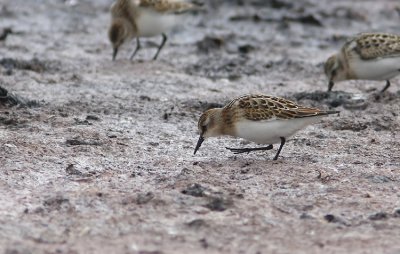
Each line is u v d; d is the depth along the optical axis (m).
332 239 9.30
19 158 12.03
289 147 13.19
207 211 10.05
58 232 9.35
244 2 27.03
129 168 11.88
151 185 11.00
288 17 24.91
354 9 26.69
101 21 24.75
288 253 8.87
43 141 12.93
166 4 19.80
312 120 12.01
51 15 25.09
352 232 9.52
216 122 12.19
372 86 17.98
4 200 10.34
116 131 13.87
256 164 12.09
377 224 9.77
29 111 14.73
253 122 11.88
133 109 15.39
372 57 16.41
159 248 8.92
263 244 9.12
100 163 12.08
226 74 18.75
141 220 9.73
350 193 10.81
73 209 10.02
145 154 12.66
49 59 19.44
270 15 25.50
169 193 10.57
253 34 23.23
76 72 18.38
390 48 16.39
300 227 9.63
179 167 11.96
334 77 17.02
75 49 20.91
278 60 20.28
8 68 18.16
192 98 16.44
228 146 13.26
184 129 14.25
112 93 16.62
